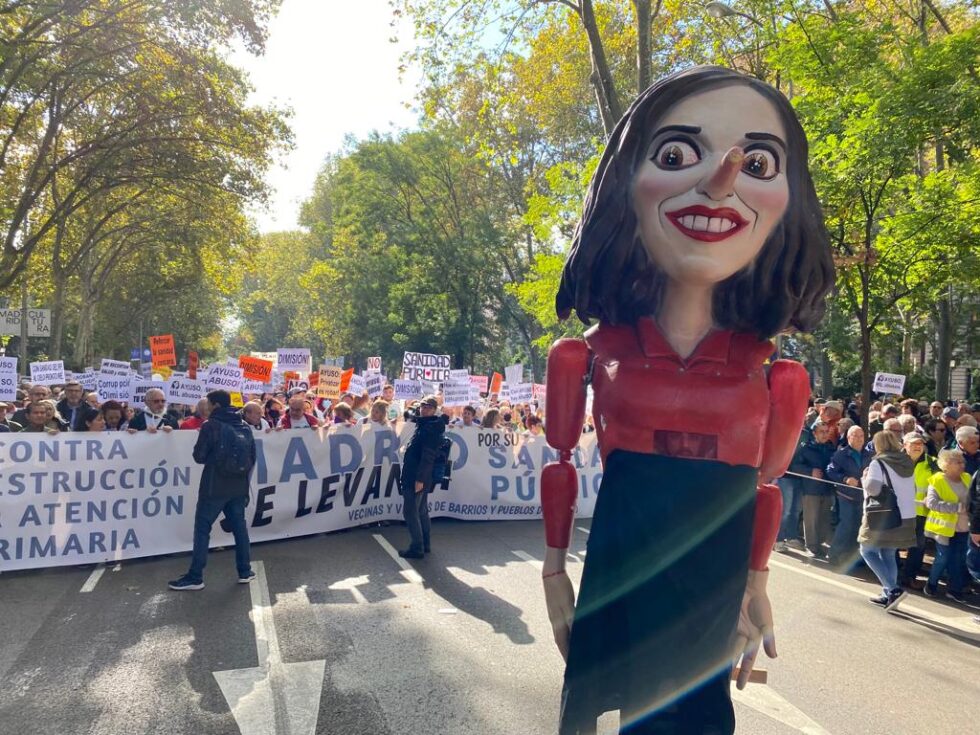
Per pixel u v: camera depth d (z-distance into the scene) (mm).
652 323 1955
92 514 7406
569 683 1940
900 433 8914
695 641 1846
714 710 1862
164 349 13594
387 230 36156
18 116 19375
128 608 6051
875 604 6953
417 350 35312
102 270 35812
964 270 10508
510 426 11703
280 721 4117
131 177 21656
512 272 35906
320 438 8977
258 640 5348
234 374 10648
